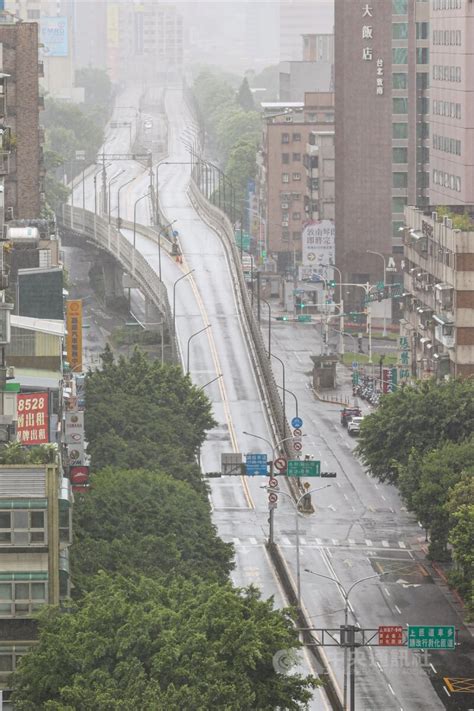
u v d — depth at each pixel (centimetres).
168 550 19575
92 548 19025
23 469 16900
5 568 16850
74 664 15975
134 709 15175
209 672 15675
